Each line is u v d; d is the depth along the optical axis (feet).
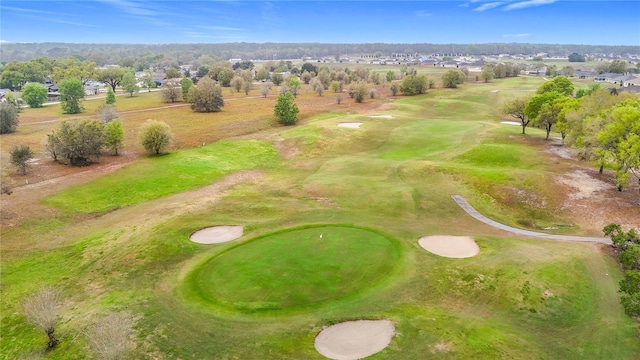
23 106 451.12
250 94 527.81
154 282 105.40
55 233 136.98
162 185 184.65
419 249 121.49
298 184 186.91
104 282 106.11
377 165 209.97
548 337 85.30
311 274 105.29
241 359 77.36
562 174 180.24
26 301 93.40
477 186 174.50
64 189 174.50
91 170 200.03
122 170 199.62
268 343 81.61
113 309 93.20
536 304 95.50
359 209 155.84
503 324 88.63
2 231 136.26
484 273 107.34
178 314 91.09
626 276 95.50
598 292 100.48
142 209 158.92
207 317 89.86
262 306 93.20
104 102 464.24
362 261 112.16
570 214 151.02
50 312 82.79
